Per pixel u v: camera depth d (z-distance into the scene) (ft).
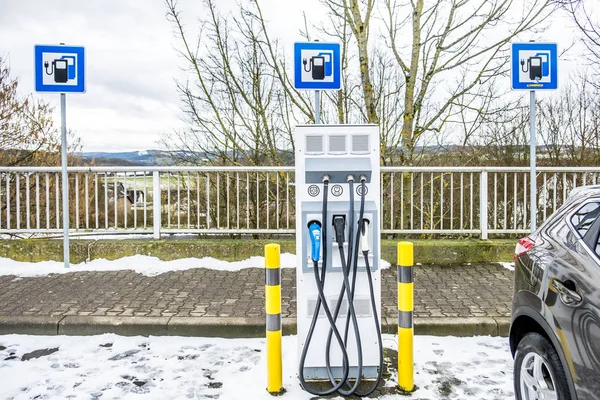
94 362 14.70
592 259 9.54
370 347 12.81
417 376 13.64
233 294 19.90
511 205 27.32
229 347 15.87
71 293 19.97
